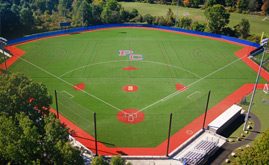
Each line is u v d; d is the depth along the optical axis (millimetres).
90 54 107312
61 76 88750
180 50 114188
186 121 67562
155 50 113562
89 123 65688
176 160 54625
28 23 133000
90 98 76250
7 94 49562
